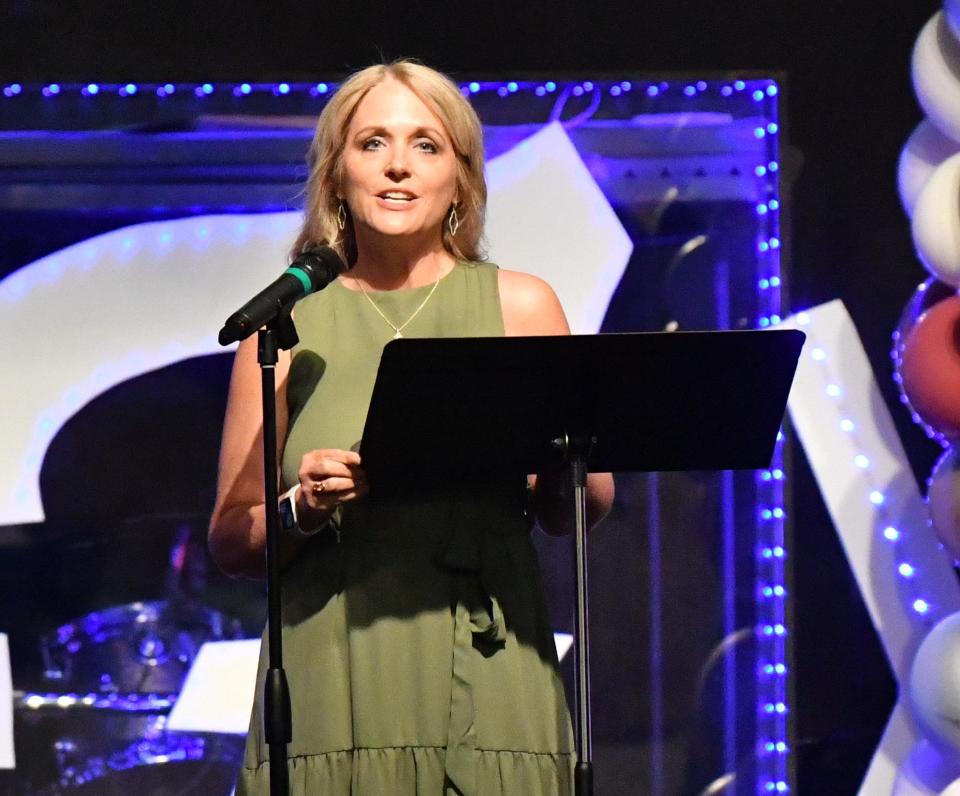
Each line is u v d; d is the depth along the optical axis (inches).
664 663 512.7
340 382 329.4
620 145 532.1
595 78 525.7
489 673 310.2
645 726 509.7
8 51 543.2
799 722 530.0
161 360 523.5
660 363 294.4
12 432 516.1
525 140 531.5
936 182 480.4
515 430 300.4
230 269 527.2
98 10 548.4
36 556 512.7
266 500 296.8
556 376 291.7
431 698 308.2
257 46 552.1
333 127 341.1
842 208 552.7
